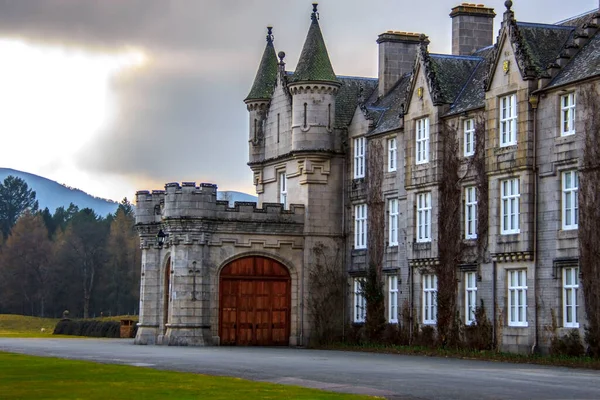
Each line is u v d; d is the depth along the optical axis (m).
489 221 47.91
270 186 64.56
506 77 46.88
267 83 66.19
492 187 47.66
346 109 62.16
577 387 28.70
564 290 43.69
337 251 60.19
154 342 59.34
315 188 60.16
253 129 66.06
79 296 132.62
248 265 58.75
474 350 47.84
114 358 40.62
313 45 60.94
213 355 44.19
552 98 44.53
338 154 60.41
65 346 51.84
